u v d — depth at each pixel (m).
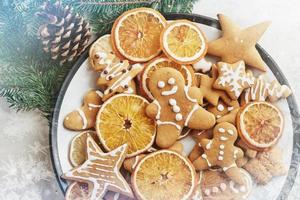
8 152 0.58
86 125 0.54
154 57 0.54
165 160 0.53
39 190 0.58
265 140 0.54
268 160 0.55
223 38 0.55
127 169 0.53
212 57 0.56
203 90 0.54
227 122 0.54
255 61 0.55
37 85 0.55
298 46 0.61
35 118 0.58
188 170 0.53
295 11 0.61
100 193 0.52
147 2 0.56
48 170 0.58
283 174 0.55
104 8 0.55
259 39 0.57
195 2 0.60
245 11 0.61
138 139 0.53
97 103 0.54
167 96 0.52
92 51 0.54
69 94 0.54
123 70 0.53
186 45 0.54
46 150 0.58
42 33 0.52
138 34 0.54
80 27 0.54
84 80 0.55
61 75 0.56
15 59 0.54
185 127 0.54
